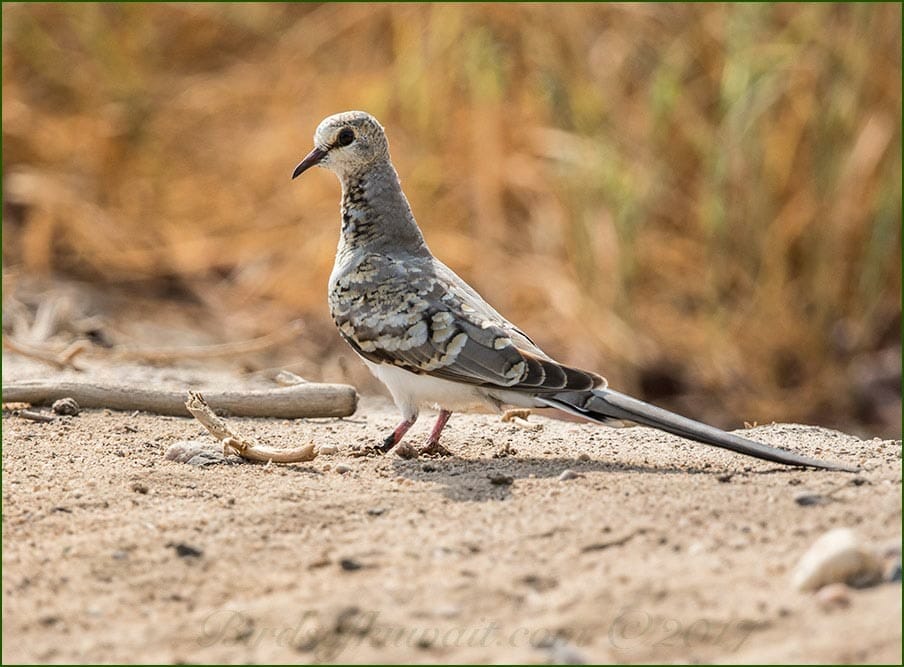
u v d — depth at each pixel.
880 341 17.55
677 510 7.59
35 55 20.84
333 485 8.60
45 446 9.93
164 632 6.57
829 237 17.27
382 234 10.04
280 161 19.86
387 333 9.47
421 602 6.68
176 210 19.97
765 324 17.17
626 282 17.22
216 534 7.61
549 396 8.99
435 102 19.05
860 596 6.46
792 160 17.58
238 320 18.08
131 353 14.32
